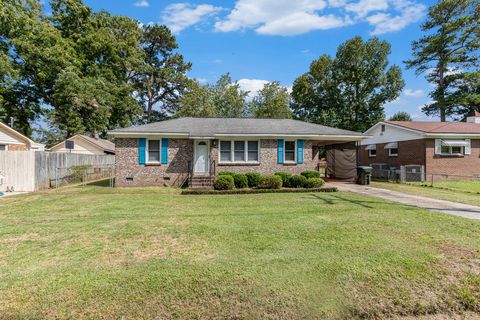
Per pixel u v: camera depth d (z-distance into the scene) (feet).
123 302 10.10
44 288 10.96
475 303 10.42
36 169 42.47
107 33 95.55
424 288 11.30
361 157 81.00
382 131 71.15
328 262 13.41
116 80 100.89
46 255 14.49
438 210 25.93
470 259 13.88
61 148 86.48
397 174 58.29
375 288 11.23
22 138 58.70
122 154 47.37
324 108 120.06
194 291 10.85
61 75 78.13
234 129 50.08
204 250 15.19
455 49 92.89
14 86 81.15
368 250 15.03
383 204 28.84
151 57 128.36
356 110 112.88
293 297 10.53
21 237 17.57
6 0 73.36
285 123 57.16
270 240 16.80
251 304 10.11
